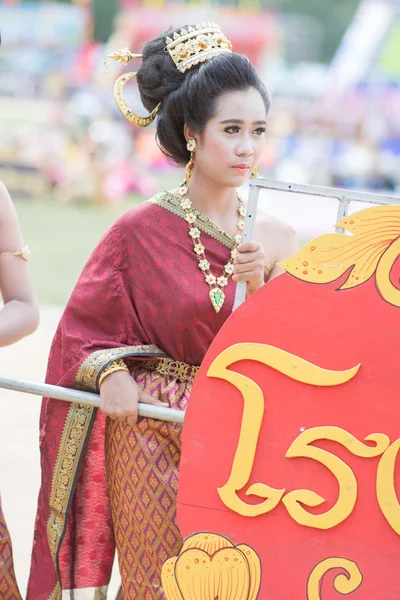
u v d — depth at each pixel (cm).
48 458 677
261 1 8306
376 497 532
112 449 661
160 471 639
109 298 660
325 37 8706
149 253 657
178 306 648
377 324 532
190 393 610
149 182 4406
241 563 547
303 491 540
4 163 4178
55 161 4159
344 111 4928
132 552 650
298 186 568
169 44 655
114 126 4809
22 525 932
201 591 552
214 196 665
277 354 543
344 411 536
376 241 532
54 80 5641
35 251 2783
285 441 543
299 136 4875
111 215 3772
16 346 1666
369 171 4528
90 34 6569
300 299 541
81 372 646
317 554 539
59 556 690
